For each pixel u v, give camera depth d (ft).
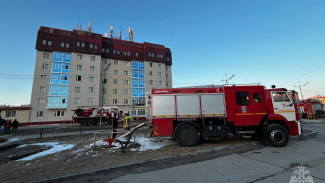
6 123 53.62
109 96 125.49
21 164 17.28
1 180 12.85
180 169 14.70
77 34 117.91
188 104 25.21
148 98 27.32
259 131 26.30
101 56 127.85
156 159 17.26
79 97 111.34
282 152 19.35
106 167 15.20
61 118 104.99
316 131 36.73
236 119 24.80
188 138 23.70
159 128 24.58
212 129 24.49
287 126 24.31
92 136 36.99
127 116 32.65
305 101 79.87
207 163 16.14
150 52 146.30
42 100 103.09
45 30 112.27
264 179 11.93
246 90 25.63
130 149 22.85
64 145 26.91
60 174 13.92
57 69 108.58
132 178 13.01
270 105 24.66
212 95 25.59
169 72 159.43
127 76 135.44
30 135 41.68
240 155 18.61
